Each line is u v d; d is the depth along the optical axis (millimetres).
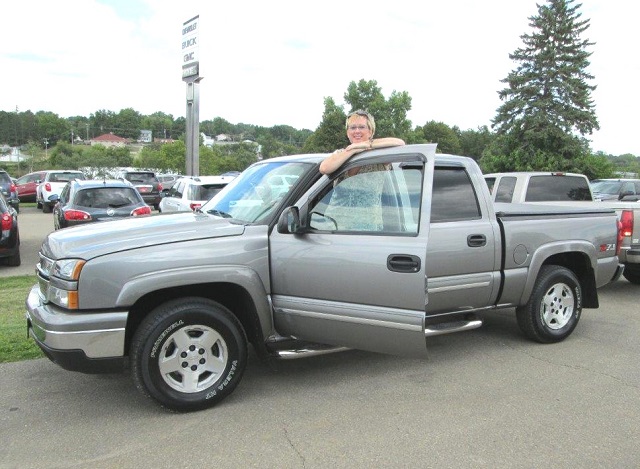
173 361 3793
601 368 4797
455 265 4566
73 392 4238
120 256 3617
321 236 4016
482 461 3248
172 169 57969
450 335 5781
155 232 3910
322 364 4871
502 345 5441
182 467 3188
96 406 3996
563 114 36938
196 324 3824
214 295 4172
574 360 5000
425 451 3363
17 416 3830
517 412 3908
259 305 4023
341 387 4359
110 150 69625
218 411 3916
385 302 3799
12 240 9500
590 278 5695
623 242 7453
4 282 8250
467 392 4266
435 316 4633
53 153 58375
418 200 3814
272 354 4188
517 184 9547
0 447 3406
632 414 3881
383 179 3986
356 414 3875
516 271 4996
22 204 27734
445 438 3525
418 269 3674
